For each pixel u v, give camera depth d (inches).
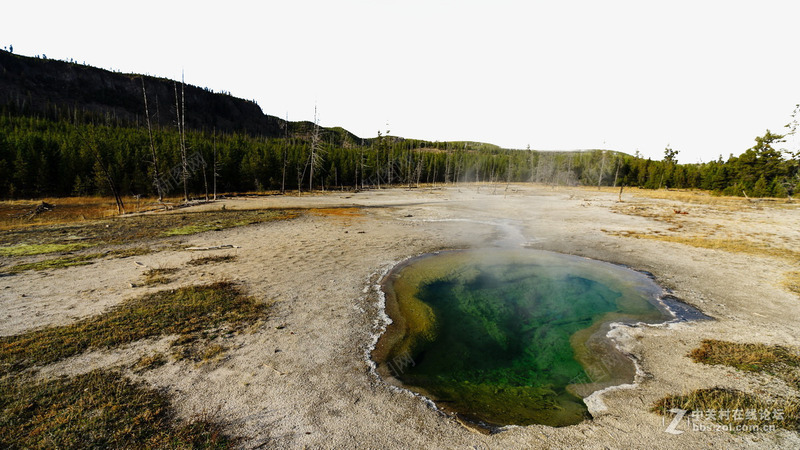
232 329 305.1
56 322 303.6
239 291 396.2
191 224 836.0
